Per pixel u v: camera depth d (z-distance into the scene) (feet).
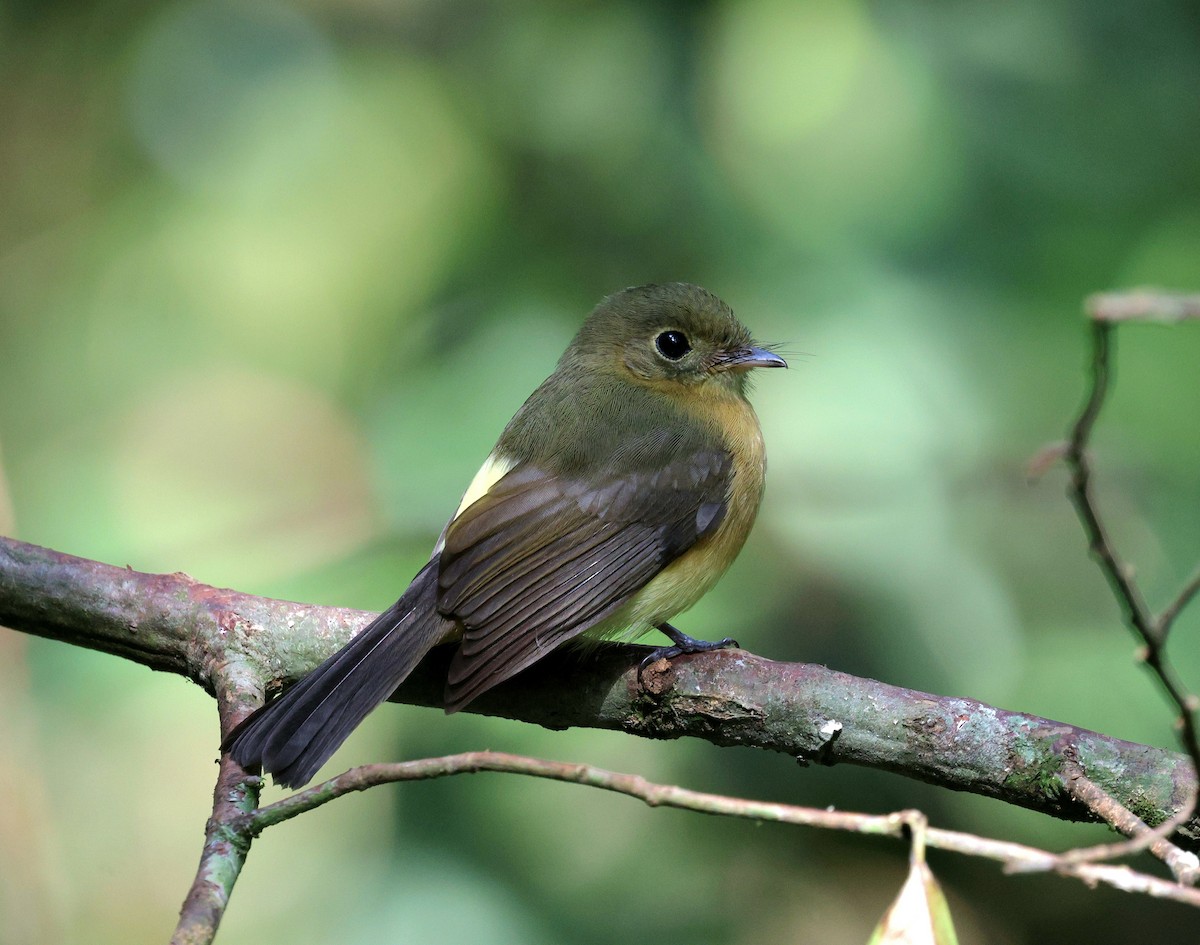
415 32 50.55
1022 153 36.09
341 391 54.03
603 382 28.53
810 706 21.81
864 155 36.32
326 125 52.54
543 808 34.99
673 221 37.50
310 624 23.77
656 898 35.73
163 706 37.14
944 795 36.42
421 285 41.24
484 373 37.50
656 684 22.74
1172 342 37.27
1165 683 15.17
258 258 55.72
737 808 15.67
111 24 55.67
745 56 37.04
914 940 14.60
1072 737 20.52
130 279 56.75
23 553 24.48
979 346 35.53
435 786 34.63
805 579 35.50
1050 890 40.16
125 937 45.47
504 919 33.58
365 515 37.83
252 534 39.83
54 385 56.39
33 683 36.88
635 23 38.42
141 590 24.21
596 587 24.94
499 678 22.85
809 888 37.73
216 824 18.34
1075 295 35.88
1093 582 36.55
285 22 54.70
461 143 43.88
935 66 36.29
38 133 56.54
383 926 33.47
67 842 44.93
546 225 39.52
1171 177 36.40
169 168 55.67
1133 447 37.40
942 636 34.86
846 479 34.99
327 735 21.16
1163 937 39.63
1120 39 36.55
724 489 27.02
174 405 56.08
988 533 36.40
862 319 35.22
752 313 36.27
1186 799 19.74
